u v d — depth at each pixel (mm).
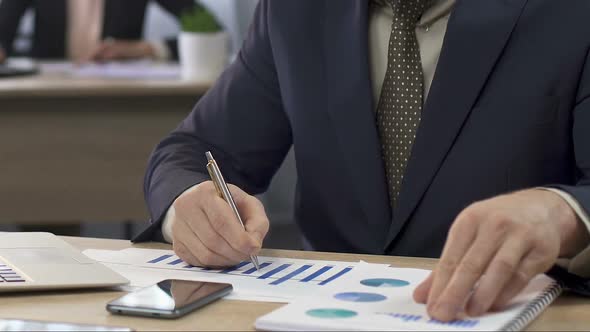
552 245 854
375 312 817
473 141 1232
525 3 1233
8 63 3762
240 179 1464
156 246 1194
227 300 899
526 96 1218
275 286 950
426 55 1295
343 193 1338
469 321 787
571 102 1214
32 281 939
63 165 3061
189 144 1441
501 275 810
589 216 904
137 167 3070
